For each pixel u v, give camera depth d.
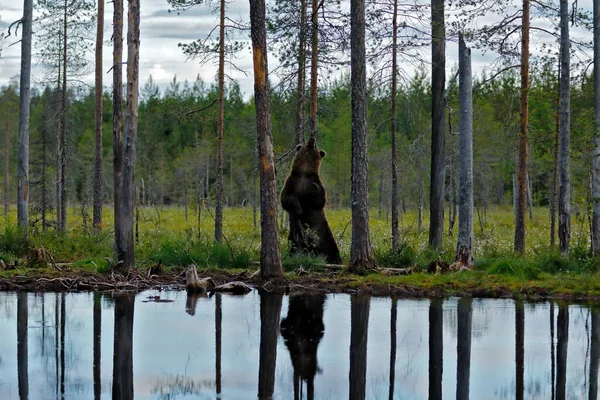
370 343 11.65
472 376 10.02
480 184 48.94
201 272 18.14
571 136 23.80
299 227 19.34
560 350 11.38
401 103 23.98
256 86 16.50
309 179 19.25
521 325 12.99
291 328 12.52
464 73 18.38
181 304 14.61
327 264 18.52
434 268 17.98
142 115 79.44
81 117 76.81
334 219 41.56
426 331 12.50
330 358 10.77
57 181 28.44
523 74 21.66
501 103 45.00
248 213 50.62
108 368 10.13
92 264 18.55
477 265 18.98
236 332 12.16
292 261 18.53
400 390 9.37
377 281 16.84
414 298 15.66
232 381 9.57
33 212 29.27
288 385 9.48
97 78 26.11
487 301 15.33
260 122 16.56
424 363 10.60
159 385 9.39
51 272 17.58
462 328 12.74
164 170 65.69
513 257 19.80
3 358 10.57
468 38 20.53
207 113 24.92
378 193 51.16
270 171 16.81
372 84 21.59
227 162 62.56
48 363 10.36
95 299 15.10
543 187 59.44
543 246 22.31
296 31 20.72
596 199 19.02
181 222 41.09
